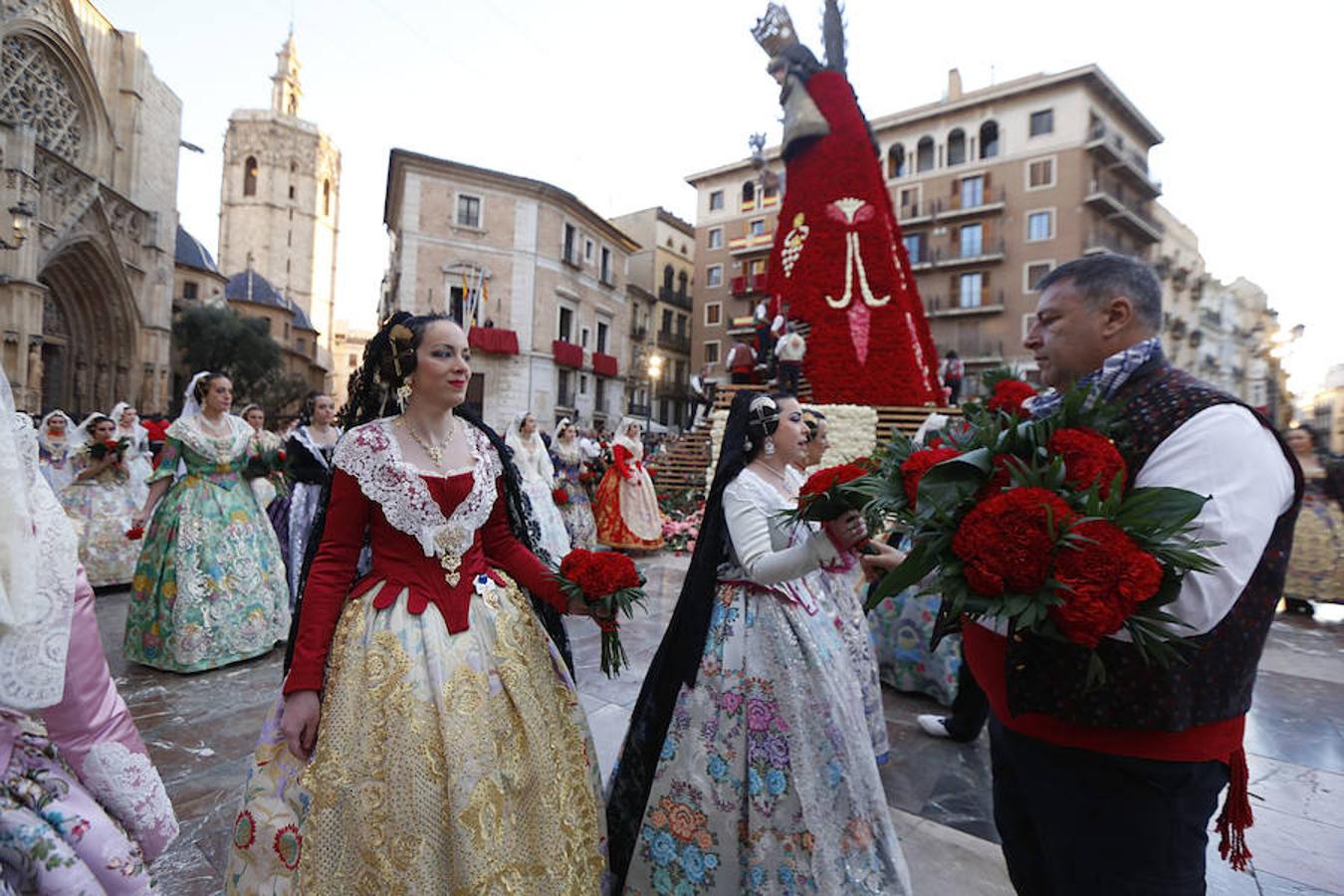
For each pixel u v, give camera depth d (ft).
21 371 66.69
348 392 5.78
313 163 187.83
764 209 122.62
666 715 5.89
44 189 72.54
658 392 125.59
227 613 12.10
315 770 4.47
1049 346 4.49
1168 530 3.09
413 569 5.01
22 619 3.26
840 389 30.78
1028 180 94.32
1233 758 3.78
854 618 8.60
